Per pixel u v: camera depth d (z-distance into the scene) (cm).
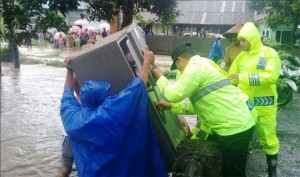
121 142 320
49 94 1084
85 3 855
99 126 316
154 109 353
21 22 620
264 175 497
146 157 340
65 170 447
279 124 783
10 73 1573
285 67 990
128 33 364
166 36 2995
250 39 444
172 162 364
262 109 450
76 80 380
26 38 644
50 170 507
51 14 621
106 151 320
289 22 2412
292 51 1595
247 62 453
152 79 381
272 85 449
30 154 567
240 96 387
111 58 349
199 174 339
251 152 585
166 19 984
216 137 378
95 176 322
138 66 358
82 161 327
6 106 898
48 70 1711
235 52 546
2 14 617
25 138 645
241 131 358
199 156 343
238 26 542
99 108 322
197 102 366
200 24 4028
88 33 3406
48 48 3362
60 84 1288
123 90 325
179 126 459
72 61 359
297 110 936
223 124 361
